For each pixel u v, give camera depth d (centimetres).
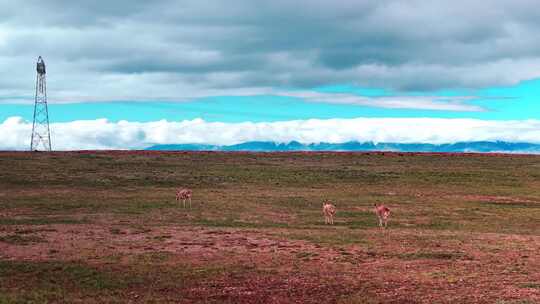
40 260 2714
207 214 4325
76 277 2414
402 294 2141
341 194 5588
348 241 3259
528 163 7862
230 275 2467
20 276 2420
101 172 6775
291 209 4669
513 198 5450
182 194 4784
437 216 4425
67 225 3688
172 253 2903
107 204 4728
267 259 2786
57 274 2456
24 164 7119
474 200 5316
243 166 7525
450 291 2167
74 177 6362
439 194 5678
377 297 2106
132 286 2292
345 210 4669
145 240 3222
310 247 3081
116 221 3919
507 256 2856
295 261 2748
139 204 4756
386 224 3978
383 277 2423
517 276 2409
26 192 5369
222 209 4578
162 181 6288
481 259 2786
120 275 2455
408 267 2616
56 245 3047
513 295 2078
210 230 3575
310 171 7112
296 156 8681
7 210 4341
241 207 4697
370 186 6172
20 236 3256
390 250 3006
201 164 7650
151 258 2783
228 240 3250
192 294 2180
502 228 3903
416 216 4422
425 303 2011
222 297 2139
